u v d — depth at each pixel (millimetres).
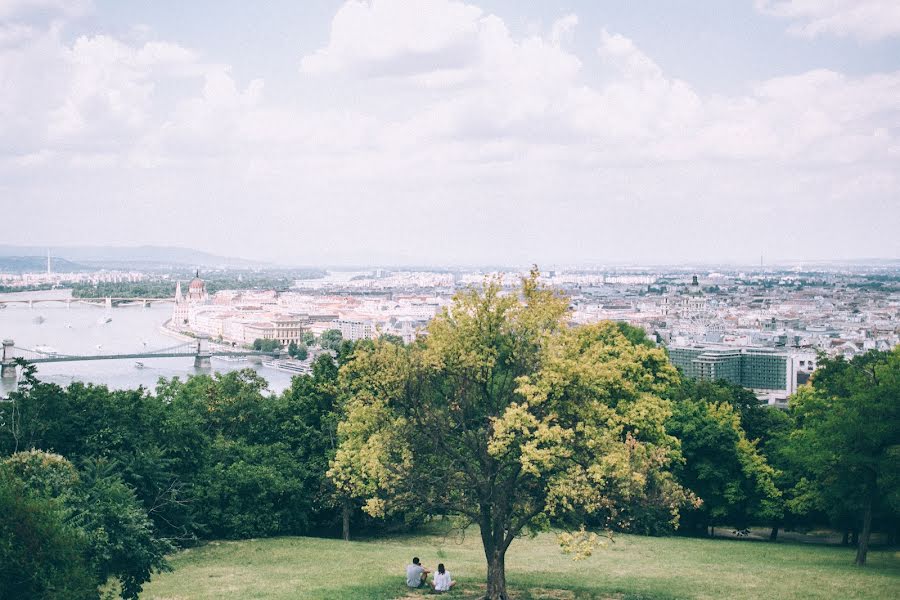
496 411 45625
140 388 66875
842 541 82812
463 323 45812
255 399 80125
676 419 81625
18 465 41875
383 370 45562
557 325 46188
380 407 46750
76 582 32625
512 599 45531
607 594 47094
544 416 43688
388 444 45031
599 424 45156
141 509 46031
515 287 47344
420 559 59625
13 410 55562
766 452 92812
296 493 71000
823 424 64625
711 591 48500
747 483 81312
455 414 46156
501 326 45969
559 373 42719
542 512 45156
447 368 45500
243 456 72375
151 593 46562
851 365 88812
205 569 54625
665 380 81812
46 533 32125
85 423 58219
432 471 46188
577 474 41281
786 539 84125
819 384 82500
